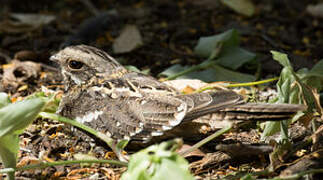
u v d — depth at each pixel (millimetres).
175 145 5086
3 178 6043
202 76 8828
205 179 5977
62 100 6973
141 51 10258
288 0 12922
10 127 5504
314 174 5859
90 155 6367
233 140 6789
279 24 11766
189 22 11734
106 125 6430
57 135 6973
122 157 5988
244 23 11711
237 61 9086
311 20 12000
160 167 4840
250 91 8367
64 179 6062
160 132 6086
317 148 6305
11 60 9609
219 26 11547
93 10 12398
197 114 5980
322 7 12102
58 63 7004
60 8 12711
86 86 6852
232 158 6305
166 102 6160
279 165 5902
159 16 12078
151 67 9641
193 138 6660
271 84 8797
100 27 11102
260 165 6262
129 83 6586
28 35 10969
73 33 11141
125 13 12211
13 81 8609
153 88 6438
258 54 9906
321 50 10266
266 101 8086
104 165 6340
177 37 10969
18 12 12414
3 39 10734
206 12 12289
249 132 7047
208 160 6254
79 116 6711
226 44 9281
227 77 8805
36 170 6160
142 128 6172
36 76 8812
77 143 6828
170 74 8930
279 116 5840
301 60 9602
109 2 13000
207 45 9578
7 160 5656
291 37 11055
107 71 6855
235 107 5973
